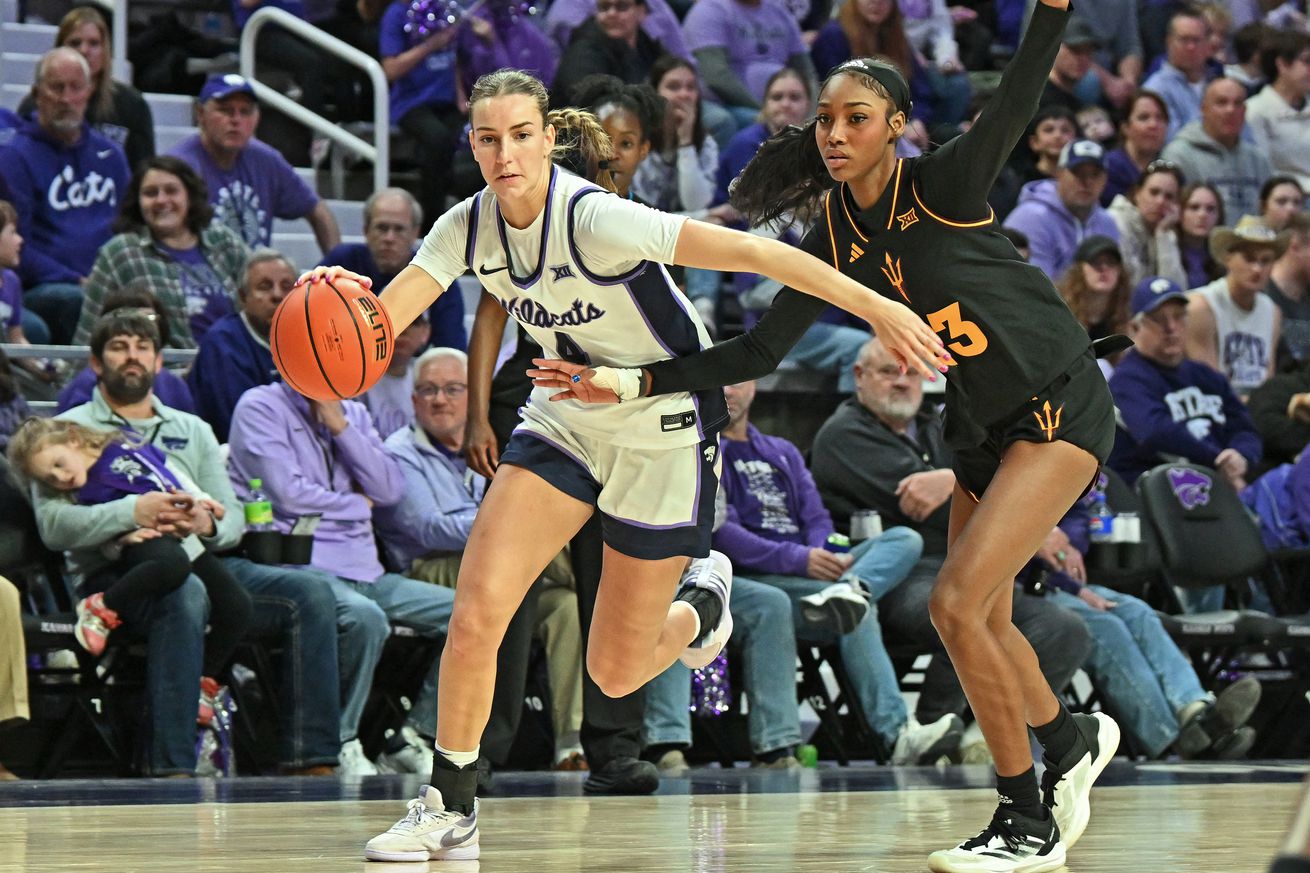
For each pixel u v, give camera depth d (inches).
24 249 840.9
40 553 664.4
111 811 482.0
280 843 394.0
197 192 812.6
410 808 370.6
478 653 367.9
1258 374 1019.3
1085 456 366.0
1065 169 1029.2
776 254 345.1
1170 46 1222.9
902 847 394.9
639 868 350.0
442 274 379.6
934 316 366.3
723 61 1064.2
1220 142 1152.8
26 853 369.7
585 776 651.5
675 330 380.8
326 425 706.8
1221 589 885.2
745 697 770.2
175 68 1042.1
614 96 571.8
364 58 967.0
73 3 1037.8
